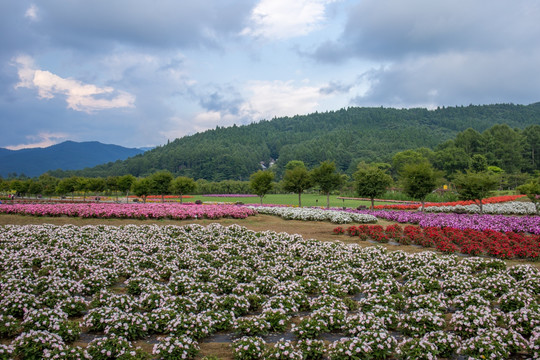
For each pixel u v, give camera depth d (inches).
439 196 2031.3
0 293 357.1
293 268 509.4
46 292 361.4
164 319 319.0
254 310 384.8
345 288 420.8
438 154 3993.6
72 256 530.3
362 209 1464.1
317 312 333.1
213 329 323.3
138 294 416.2
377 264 526.3
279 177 6235.2
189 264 510.6
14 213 1031.6
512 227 917.2
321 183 1533.0
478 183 1153.4
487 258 611.2
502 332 283.0
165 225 892.6
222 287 421.7
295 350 279.4
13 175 6141.7
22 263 476.7
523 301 355.3
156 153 7701.8
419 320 311.7
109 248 588.7
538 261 601.3
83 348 281.9
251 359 270.8
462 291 405.1
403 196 2190.0
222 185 3440.0
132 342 301.3
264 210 1261.1
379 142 7381.9
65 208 1023.0
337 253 587.8
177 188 1761.8
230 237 714.2
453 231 800.9
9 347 245.1
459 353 271.1
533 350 265.4
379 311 337.7
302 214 1122.7
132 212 1004.6
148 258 521.0
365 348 260.8
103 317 315.6
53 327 287.4
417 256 550.0
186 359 271.9
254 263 529.0
